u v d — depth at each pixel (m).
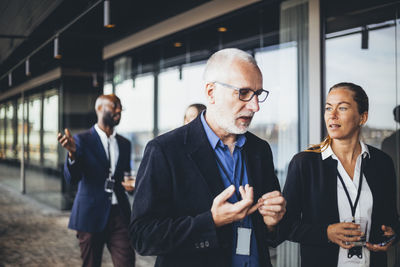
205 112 1.50
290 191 1.85
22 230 6.18
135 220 1.34
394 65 2.86
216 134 1.44
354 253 1.67
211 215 1.25
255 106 1.32
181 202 1.35
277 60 3.69
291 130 3.52
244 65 1.32
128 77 6.09
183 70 4.89
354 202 1.77
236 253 1.36
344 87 1.81
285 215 1.78
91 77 8.30
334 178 1.80
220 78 1.34
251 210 1.27
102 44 7.07
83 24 5.83
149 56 5.62
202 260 1.34
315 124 3.34
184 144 1.40
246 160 1.47
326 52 3.30
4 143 12.36
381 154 1.85
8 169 11.91
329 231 1.68
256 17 3.94
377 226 1.76
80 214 2.92
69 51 7.49
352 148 1.83
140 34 5.76
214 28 4.46
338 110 1.80
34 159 9.47
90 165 2.96
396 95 2.84
